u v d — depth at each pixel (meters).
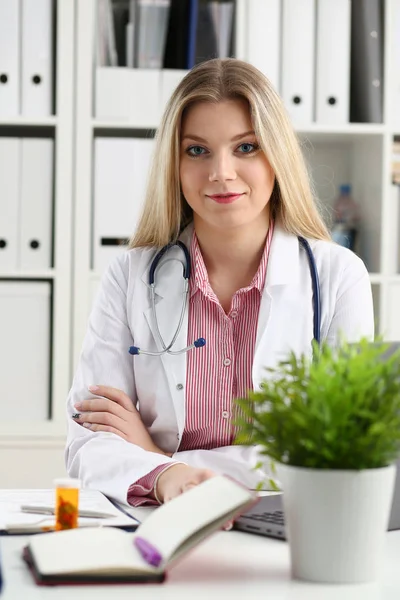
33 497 1.58
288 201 1.98
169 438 1.93
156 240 2.08
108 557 1.13
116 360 1.99
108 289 2.06
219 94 1.85
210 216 1.88
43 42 3.14
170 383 1.92
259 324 1.93
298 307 1.96
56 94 3.16
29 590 1.07
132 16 3.18
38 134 3.36
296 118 3.19
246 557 1.24
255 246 1.99
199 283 1.95
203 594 1.07
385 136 3.22
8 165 3.13
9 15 3.12
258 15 3.17
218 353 1.94
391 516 1.43
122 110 3.16
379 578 1.14
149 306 2.00
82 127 3.14
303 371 1.15
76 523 1.32
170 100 1.92
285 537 1.32
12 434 3.11
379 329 3.22
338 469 1.10
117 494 1.61
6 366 3.12
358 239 3.39
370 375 1.10
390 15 3.22
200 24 3.21
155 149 1.99
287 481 1.13
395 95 3.24
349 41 3.23
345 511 1.10
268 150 1.86
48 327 3.14
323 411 1.09
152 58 3.19
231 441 1.91
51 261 3.18
